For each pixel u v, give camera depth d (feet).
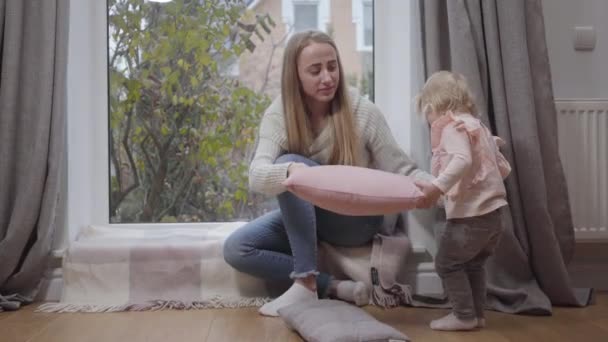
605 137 6.75
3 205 6.14
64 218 6.59
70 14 6.75
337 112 5.87
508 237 5.84
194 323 5.40
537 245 5.91
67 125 6.56
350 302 6.05
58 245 6.61
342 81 5.86
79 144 6.97
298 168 5.05
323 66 5.60
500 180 4.92
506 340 4.68
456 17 5.96
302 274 5.52
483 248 5.05
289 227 5.59
